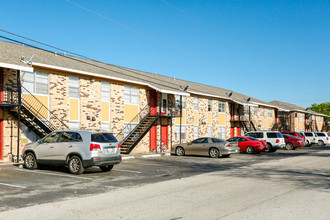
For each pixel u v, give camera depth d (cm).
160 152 2708
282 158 2197
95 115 2225
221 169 1545
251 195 888
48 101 1927
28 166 1433
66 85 2039
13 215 686
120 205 775
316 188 999
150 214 687
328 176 1273
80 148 1290
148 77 2977
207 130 3494
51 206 770
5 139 1714
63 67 1952
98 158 1273
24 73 1808
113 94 2375
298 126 6178
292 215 673
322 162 1878
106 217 665
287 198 846
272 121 5212
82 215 683
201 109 3409
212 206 758
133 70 3058
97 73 2177
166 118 2930
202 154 2255
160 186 1051
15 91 1627
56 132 1392
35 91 1862
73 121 2072
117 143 1364
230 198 848
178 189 991
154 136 2798
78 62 2308
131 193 930
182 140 3102
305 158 2192
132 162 1848
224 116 3853
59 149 1341
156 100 2820
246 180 1172
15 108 1703
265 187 1020
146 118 2662
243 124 4272
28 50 2041
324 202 797
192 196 878
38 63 1794
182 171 1464
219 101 3762
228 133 3922
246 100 4300
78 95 2117
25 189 998
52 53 2247
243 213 690
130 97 2544
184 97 3156
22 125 1808
